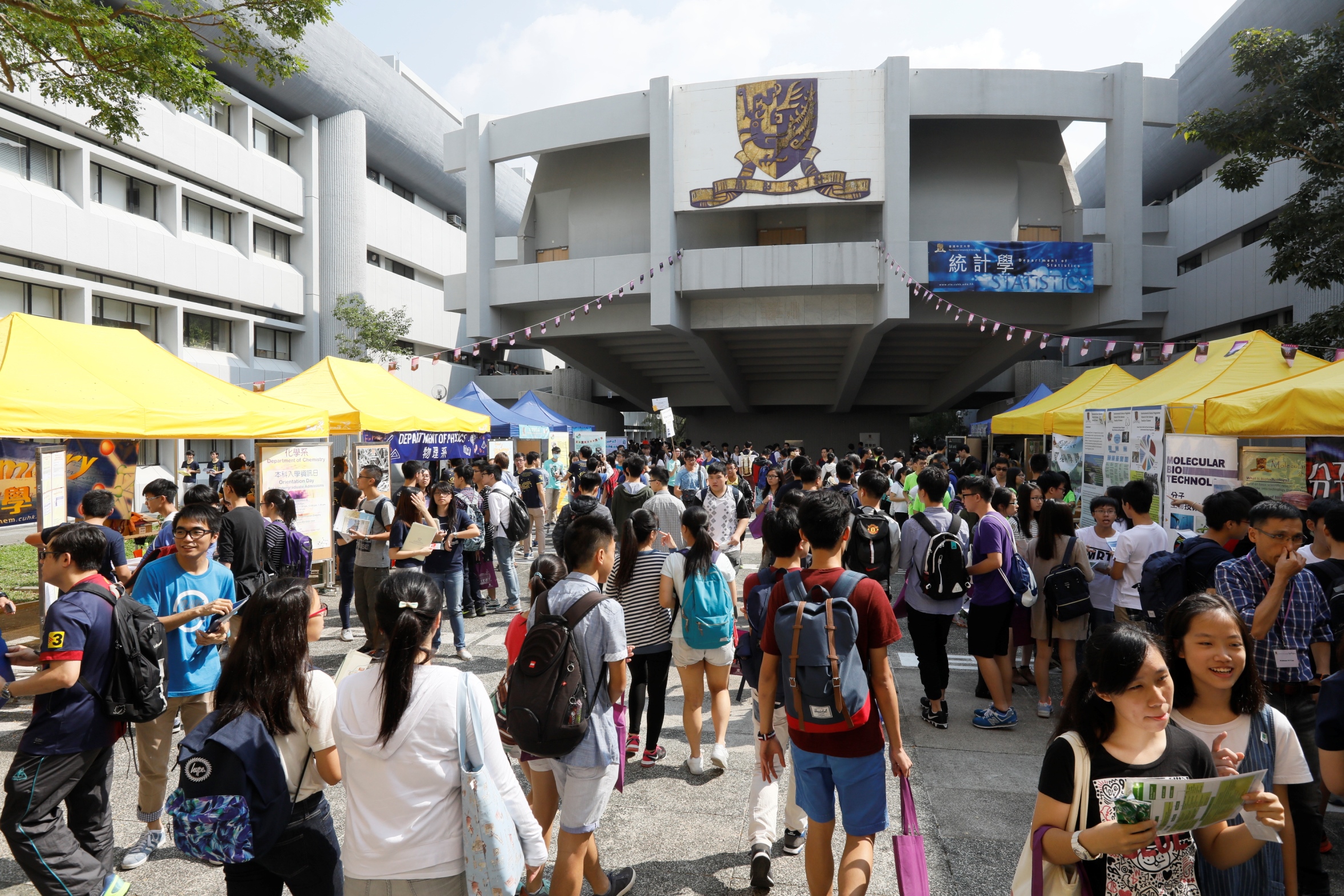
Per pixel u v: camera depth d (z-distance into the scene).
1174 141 28.36
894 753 2.71
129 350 7.06
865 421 37.88
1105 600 5.29
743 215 25.08
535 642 2.65
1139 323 22.31
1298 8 20.69
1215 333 27.38
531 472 12.02
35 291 21.02
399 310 31.55
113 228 22.27
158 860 3.55
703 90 22.95
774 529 3.45
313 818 2.24
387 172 35.94
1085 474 9.41
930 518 5.12
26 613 6.81
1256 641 3.27
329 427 9.48
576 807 2.79
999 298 23.00
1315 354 13.75
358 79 30.50
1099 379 12.71
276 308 28.92
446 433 11.62
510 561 8.70
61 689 2.85
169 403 6.53
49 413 5.54
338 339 28.72
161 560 3.77
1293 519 3.20
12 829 2.83
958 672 6.48
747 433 38.62
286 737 2.18
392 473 11.95
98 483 10.16
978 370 27.00
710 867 3.45
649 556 4.48
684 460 13.31
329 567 9.57
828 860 2.75
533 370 44.50
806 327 24.48
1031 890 1.87
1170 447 7.09
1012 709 5.24
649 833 3.76
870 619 2.72
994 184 24.41
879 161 22.11
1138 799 1.61
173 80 8.27
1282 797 2.13
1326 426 5.79
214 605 3.67
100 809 3.04
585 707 2.69
